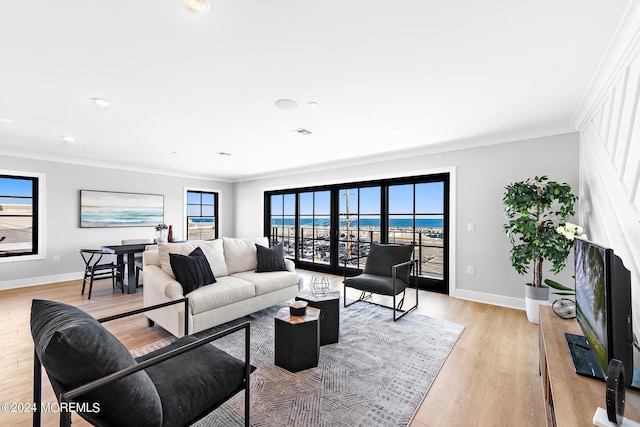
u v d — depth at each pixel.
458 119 2.95
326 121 3.03
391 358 2.29
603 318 1.22
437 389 1.91
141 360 1.43
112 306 3.61
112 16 1.44
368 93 2.35
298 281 3.64
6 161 4.34
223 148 4.18
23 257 4.50
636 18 1.42
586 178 2.75
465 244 3.87
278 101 2.52
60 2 1.34
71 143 3.91
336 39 1.66
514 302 3.50
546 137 3.27
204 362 1.45
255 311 3.08
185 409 1.20
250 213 7.12
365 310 3.42
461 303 3.68
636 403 1.15
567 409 1.12
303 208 6.10
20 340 2.58
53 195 4.77
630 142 1.68
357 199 5.20
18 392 1.85
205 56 1.82
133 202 5.71
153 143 3.91
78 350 0.91
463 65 1.93
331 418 1.62
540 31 1.58
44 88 2.23
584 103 2.49
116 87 2.23
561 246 2.78
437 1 1.36
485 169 3.71
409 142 3.80
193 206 6.90
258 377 2.02
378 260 3.66
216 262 3.31
